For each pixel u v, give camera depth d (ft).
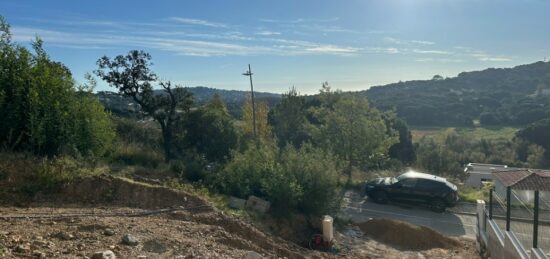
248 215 40.91
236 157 52.37
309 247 40.96
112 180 35.35
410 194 61.82
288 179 45.88
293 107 110.11
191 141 77.56
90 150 42.47
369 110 80.59
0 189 30.50
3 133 37.86
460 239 48.60
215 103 98.53
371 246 43.19
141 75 76.54
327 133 78.59
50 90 40.11
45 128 38.96
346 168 78.07
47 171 33.50
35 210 28.27
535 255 27.48
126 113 95.40
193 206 35.29
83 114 43.37
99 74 75.36
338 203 49.60
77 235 22.56
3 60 39.40
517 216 32.55
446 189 60.34
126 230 24.91
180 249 23.39
